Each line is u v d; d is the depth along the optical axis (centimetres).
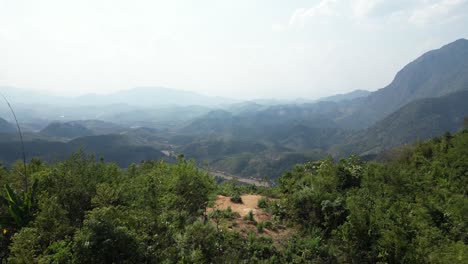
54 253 970
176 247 1057
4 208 1268
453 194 1802
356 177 1966
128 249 905
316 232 1356
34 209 1299
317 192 1537
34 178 1622
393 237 1069
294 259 1147
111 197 1356
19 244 951
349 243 1167
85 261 864
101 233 899
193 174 1662
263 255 1165
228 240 1204
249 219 1527
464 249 986
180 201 1465
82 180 1502
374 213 1262
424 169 2578
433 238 1139
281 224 1516
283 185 2034
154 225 1093
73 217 1305
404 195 1788
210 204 1778
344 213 1365
